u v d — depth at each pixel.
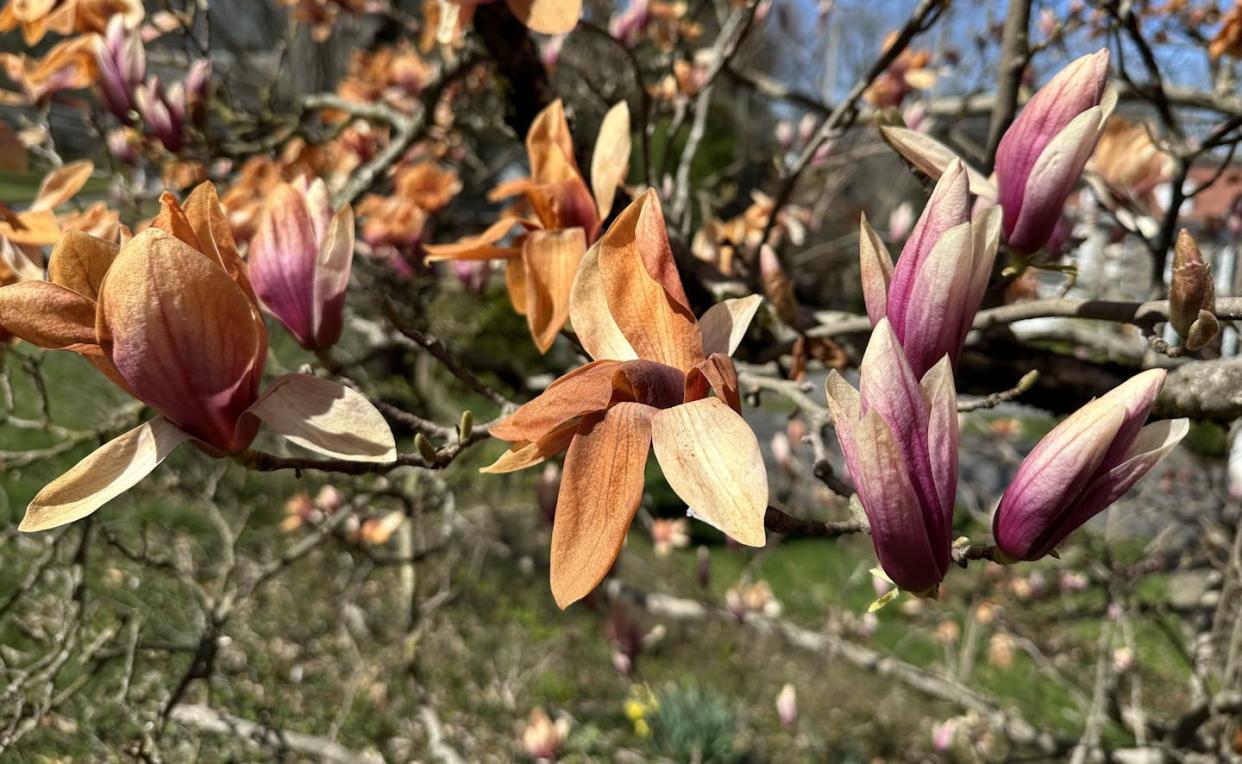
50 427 0.77
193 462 1.73
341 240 0.37
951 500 0.25
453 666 1.87
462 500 1.86
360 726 1.48
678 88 0.95
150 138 0.79
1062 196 0.34
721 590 2.33
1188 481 1.61
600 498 0.24
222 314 0.28
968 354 0.59
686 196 0.82
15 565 1.28
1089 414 0.26
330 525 1.06
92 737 0.86
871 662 1.26
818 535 0.30
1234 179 1.01
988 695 1.88
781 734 1.95
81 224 0.40
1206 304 0.32
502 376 0.98
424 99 0.83
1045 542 0.27
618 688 2.02
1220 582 1.18
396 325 0.39
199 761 1.00
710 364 0.25
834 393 0.26
